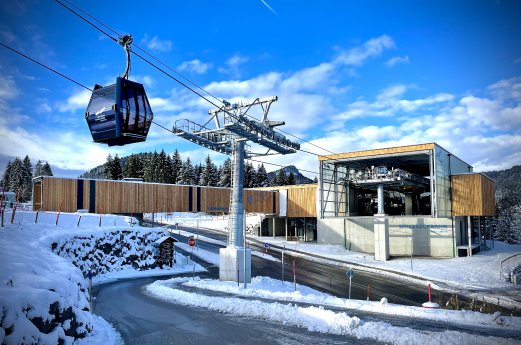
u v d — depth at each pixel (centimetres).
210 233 7056
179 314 1777
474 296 3234
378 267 4594
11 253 1266
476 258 5050
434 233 5406
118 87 1669
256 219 7731
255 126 2950
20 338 846
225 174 11438
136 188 5047
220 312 1802
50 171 13025
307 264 4797
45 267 1302
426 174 7200
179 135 3089
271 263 4744
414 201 6962
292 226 7450
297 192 6825
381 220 5181
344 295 3195
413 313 1683
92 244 3428
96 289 2734
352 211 6309
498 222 10738
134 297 2302
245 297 2242
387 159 5625
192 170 12812
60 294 1120
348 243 6100
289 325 1523
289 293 2300
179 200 5462
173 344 1315
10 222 2883
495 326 1464
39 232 2855
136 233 4031
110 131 1686
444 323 1512
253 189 6488
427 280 3922
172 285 2842
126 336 1417
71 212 4494
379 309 1802
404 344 1238
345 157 5472
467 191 5241
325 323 1480
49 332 984
